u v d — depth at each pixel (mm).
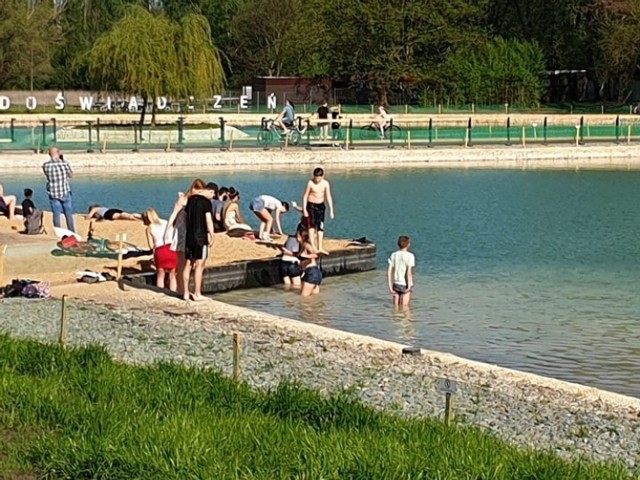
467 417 12938
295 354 16594
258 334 18234
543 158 64312
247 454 9586
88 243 26797
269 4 110062
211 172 54031
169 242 23344
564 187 49094
